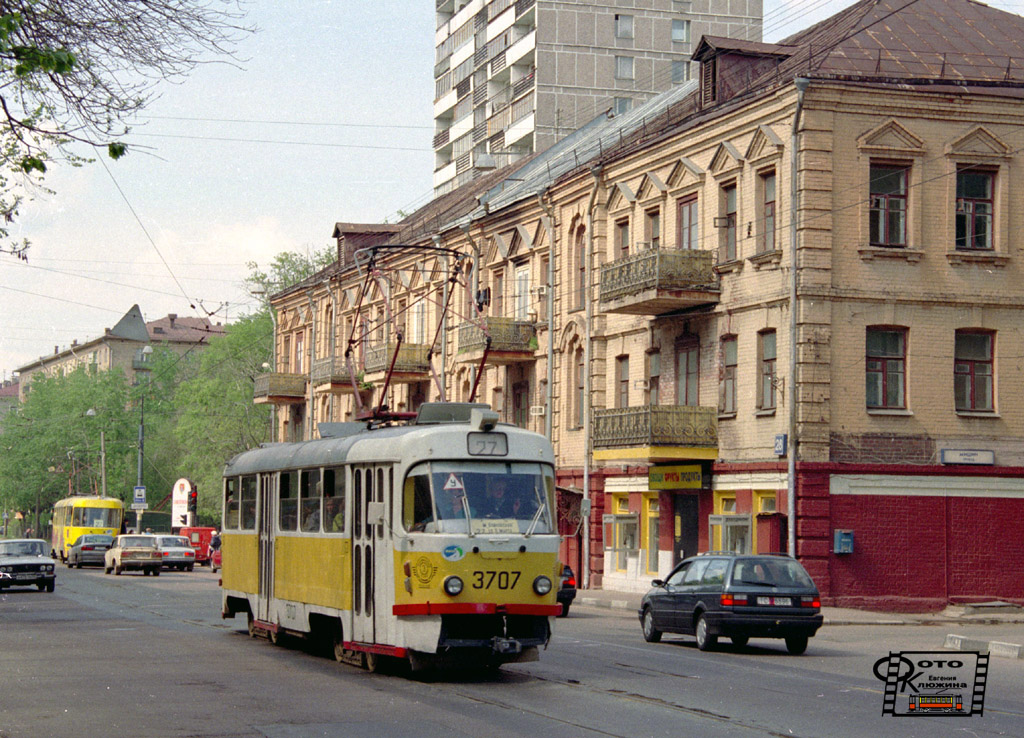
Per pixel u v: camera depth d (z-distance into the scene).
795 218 32.41
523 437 17.67
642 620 24.52
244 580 23.73
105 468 95.69
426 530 16.77
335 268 67.75
